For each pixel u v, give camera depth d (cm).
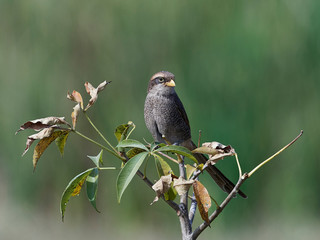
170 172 356
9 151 1357
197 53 1262
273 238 1323
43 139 347
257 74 1234
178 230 1377
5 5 1344
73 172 1373
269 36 1238
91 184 347
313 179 1355
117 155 349
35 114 1327
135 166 316
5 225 1384
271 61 1252
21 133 1348
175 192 352
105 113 1327
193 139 1217
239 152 1223
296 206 1352
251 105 1231
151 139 1288
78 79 1330
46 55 1333
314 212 1356
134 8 1302
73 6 1323
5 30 1343
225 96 1229
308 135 1309
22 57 1338
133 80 1312
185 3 1278
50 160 1384
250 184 1351
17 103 1332
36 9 1338
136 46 1305
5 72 1332
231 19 1252
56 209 1417
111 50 1320
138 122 1302
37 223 1402
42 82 1326
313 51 1254
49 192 1405
